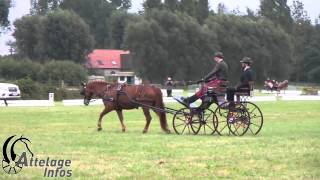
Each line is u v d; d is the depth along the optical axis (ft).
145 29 292.81
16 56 311.47
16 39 313.53
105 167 35.70
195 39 304.50
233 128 65.87
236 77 322.34
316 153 41.78
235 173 33.94
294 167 35.99
